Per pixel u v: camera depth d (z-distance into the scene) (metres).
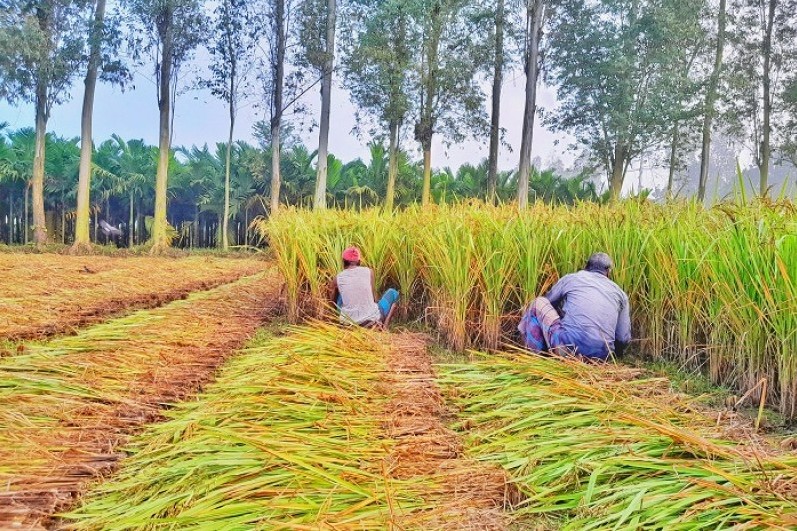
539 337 4.35
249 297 7.40
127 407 2.94
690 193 5.01
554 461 2.41
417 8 16.56
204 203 32.22
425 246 5.56
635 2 18.38
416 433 2.68
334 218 6.54
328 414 2.78
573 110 20.38
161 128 20.77
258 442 2.24
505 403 3.14
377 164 28.20
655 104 18.55
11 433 2.48
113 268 11.57
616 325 4.22
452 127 18.11
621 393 3.18
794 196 3.62
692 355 4.16
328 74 18.73
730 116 20.39
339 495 2.03
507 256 4.79
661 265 4.45
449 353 4.75
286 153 29.62
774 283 3.22
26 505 1.97
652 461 2.15
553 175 26.16
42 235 21.17
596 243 4.99
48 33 19.39
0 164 31.11
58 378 3.34
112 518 1.95
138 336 4.65
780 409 3.21
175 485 2.11
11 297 6.46
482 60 18.08
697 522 1.82
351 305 5.29
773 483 1.92
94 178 32.97
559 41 19.78
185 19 20.45
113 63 19.78
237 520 1.86
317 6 18.55
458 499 2.07
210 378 3.62
